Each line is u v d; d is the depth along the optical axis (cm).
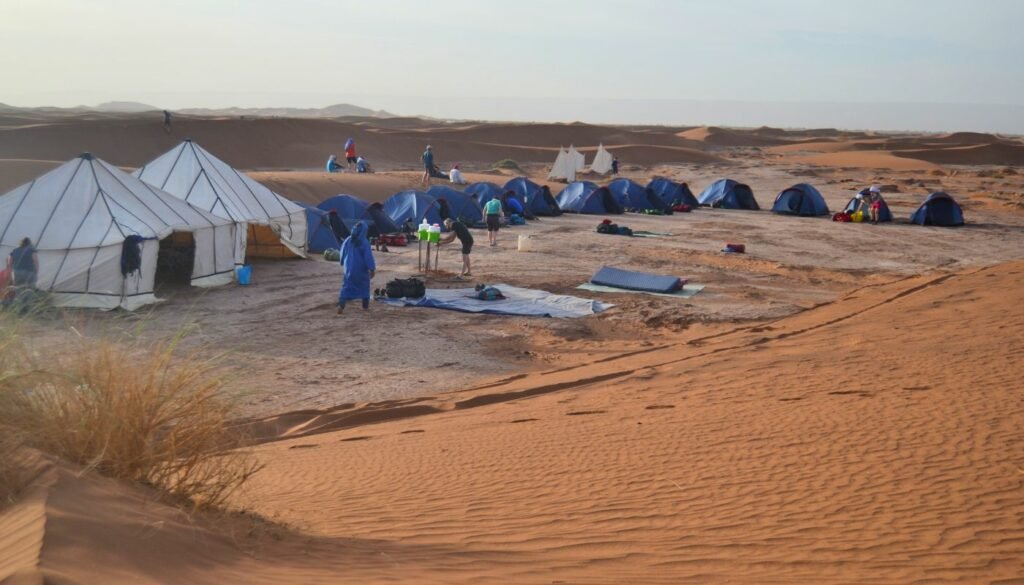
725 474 751
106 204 2116
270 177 4319
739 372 1295
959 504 625
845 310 1956
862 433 849
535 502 704
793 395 1088
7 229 2073
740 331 1791
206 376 661
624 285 2352
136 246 2030
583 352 1692
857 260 2981
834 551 547
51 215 2094
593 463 830
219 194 2630
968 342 1369
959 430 830
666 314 2020
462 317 1994
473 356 1659
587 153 10150
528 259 2866
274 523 580
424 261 2780
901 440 812
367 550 543
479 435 1023
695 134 15900
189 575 403
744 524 613
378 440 1056
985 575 499
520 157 9738
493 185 4181
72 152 6706
